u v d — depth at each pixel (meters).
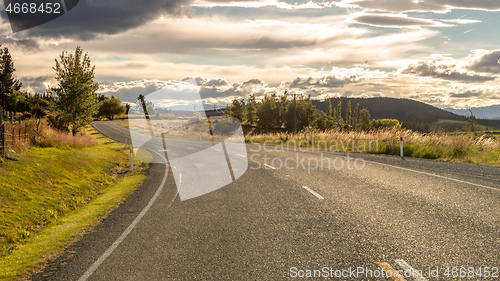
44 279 4.46
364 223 6.13
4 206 8.21
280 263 4.54
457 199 7.64
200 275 4.25
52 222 7.95
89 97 31.05
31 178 10.84
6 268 4.94
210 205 8.04
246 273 4.27
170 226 6.50
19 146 14.66
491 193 8.12
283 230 5.93
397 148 19.62
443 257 4.52
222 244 5.35
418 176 10.95
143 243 5.61
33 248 5.86
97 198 10.65
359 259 4.57
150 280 4.19
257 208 7.54
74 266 4.82
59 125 29.41
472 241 5.04
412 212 6.71
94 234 6.39
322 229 5.89
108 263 4.82
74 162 15.09
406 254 4.66
